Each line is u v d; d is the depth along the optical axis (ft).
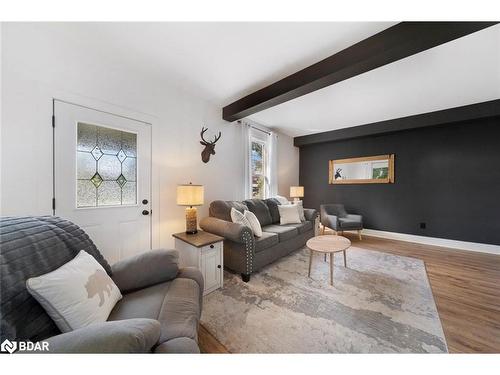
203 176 9.70
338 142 16.05
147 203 7.53
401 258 9.75
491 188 10.65
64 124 5.65
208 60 6.68
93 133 6.26
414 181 12.83
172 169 8.38
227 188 10.98
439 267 8.66
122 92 6.85
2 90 4.75
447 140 11.76
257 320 5.21
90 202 6.21
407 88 8.54
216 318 5.28
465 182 11.30
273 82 8.05
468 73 7.36
